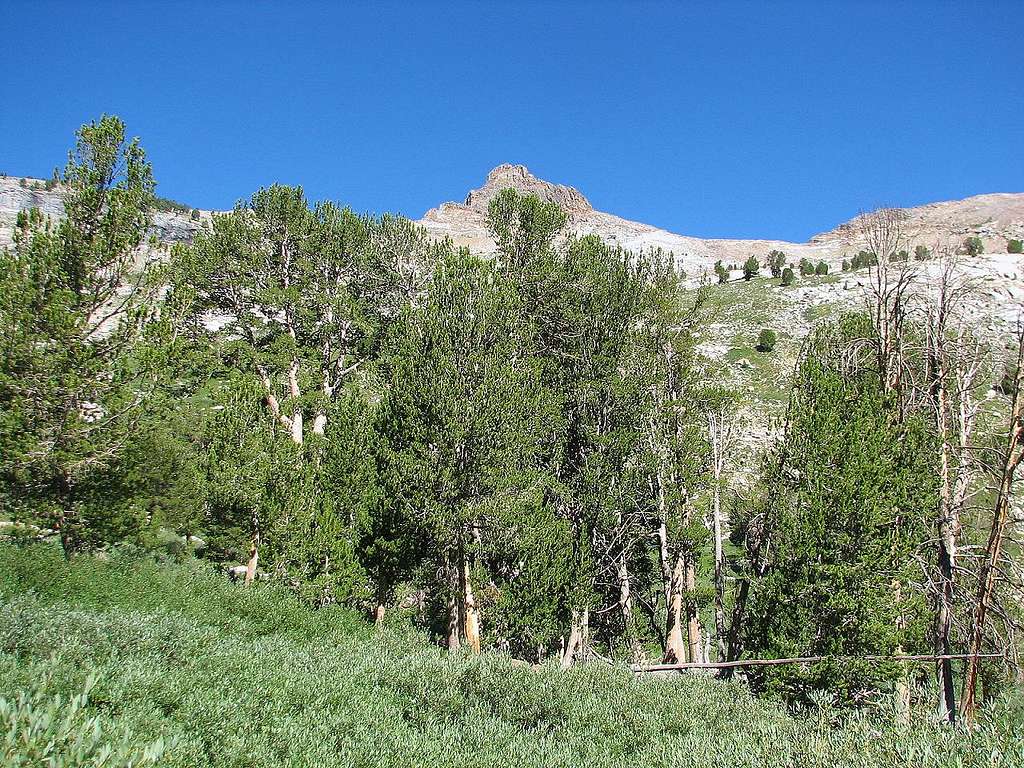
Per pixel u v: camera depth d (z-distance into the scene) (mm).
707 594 24734
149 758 4883
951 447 16469
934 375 17938
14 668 7781
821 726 9836
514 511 21094
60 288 18078
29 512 18391
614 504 23328
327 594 23000
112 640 11195
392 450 21641
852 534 17578
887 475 17766
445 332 21797
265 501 22312
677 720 11984
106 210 19031
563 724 11750
